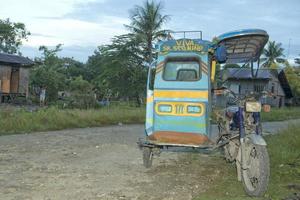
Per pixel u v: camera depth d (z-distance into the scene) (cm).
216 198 639
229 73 896
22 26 5722
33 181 735
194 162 939
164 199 639
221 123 820
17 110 1908
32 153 1031
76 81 4447
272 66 6538
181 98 771
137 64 4384
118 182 744
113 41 4378
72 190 680
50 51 5212
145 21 4281
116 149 1129
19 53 5772
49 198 632
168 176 801
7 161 918
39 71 4222
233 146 760
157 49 797
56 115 1805
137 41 4284
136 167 883
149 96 814
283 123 2669
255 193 642
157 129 788
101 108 2706
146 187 711
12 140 1281
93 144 1223
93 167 872
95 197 643
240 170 713
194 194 670
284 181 750
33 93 4234
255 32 764
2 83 3756
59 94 4403
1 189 677
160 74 786
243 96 768
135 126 1938
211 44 774
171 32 832
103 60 4547
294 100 6612
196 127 764
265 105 759
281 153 939
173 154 1040
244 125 707
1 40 5622
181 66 780
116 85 4384
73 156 1002
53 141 1273
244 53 901
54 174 795
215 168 878
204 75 765
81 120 1880
